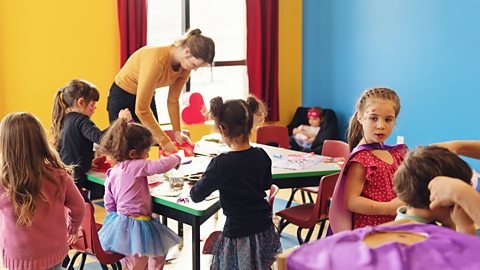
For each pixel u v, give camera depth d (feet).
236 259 7.08
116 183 8.25
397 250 2.93
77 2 15.07
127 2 15.79
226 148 12.28
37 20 14.47
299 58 20.68
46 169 6.69
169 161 8.26
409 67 16.57
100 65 15.76
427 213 3.81
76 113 9.58
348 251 3.00
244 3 18.92
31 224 6.52
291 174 9.82
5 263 6.76
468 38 14.62
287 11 20.03
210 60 9.41
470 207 3.47
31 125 6.56
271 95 19.70
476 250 2.96
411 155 4.00
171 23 17.94
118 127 8.30
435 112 15.87
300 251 3.03
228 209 7.09
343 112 19.24
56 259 6.84
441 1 15.33
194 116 16.66
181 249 11.67
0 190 6.53
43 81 14.78
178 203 8.05
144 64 9.68
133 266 8.39
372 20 17.71
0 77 14.06
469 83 14.71
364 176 6.03
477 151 5.39
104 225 8.39
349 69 18.81
